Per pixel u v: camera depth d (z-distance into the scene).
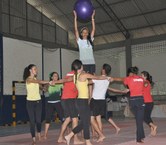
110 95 19.55
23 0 17.47
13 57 16.00
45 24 18.73
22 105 15.75
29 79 6.73
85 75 5.87
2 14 16.17
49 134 9.05
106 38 20.27
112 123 8.55
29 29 17.66
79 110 5.92
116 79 6.41
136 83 6.50
